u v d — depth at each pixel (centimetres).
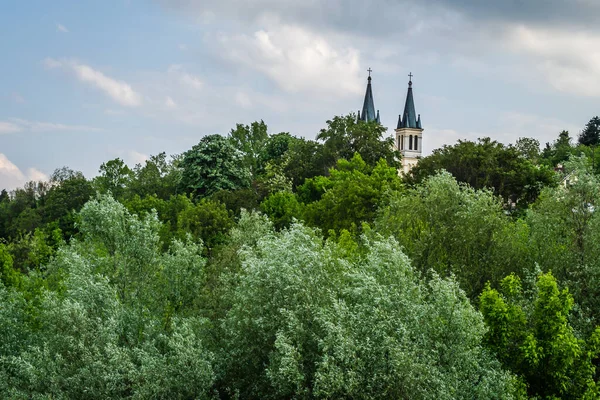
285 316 2214
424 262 3209
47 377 2414
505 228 3177
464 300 2344
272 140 11356
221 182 8094
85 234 3184
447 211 3291
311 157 9175
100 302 2734
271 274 2344
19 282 4803
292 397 2105
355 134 8844
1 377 2536
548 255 3055
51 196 9544
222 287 2988
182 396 2330
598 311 2738
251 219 4016
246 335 2398
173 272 3162
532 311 2483
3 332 3005
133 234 3112
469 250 3142
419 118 17825
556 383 2284
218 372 2478
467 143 6419
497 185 6125
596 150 11712
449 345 2139
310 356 2159
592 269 2808
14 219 10106
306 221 6050
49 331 2731
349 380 1911
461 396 2073
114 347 2412
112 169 9750
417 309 2167
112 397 2341
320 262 2383
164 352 2702
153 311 3048
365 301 2175
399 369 1938
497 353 2373
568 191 3144
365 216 5447
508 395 2095
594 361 2648
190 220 5688
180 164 8662
